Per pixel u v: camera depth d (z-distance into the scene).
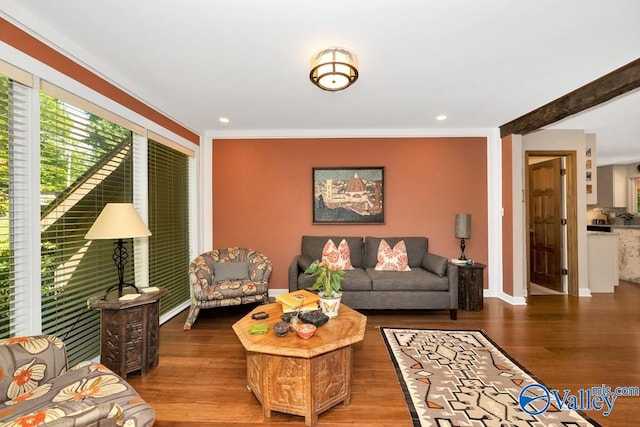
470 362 2.30
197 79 2.55
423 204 4.11
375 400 1.85
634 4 1.64
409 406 1.79
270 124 3.87
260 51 2.11
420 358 2.36
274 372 1.70
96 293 2.31
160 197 3.20
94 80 2.22
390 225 4.12
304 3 1.63
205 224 4.19
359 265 3.87
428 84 2.66
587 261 4.23
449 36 1.94
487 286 4.08
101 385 1.33
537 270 4.83
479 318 3.26
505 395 1.89
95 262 2.31
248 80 2.57
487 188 4.08
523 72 2.44
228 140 4.19
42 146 1.85
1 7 1.55
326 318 1.97
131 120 2.66
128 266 2.70
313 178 4.13
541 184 4.73
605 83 2.51
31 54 1.72
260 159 4.18
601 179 6.93
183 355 2.44
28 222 1.73
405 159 4.11
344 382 1.80
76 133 2.11
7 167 1.65
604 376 2.10
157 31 1.87
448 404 1.80
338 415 1.72
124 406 1.22
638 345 2.58
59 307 1.97
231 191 4.20
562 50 2.11
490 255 4.08
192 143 3.86
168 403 1.83
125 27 1.83
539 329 2.94
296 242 4.17
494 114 3.49
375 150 4.12
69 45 1.96
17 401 1.22
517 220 3.77
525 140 4.13
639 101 3.12
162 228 3.23
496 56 2.19
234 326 1.95
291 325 1.88
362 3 1.63
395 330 2.93
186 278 3.80
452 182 4.09
